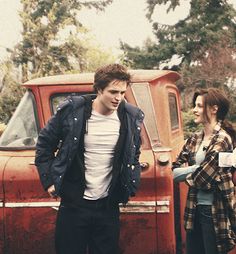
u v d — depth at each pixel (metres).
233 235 3.95
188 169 4.04
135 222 4.44
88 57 26.44
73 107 3.67
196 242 4.14
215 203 3.95
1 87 22.83
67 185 3.74
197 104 4.15
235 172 4.02
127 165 3.70
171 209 4.43
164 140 4.53
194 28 27.64
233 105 23.73
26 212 4.55
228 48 25.11
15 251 4.59
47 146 3.76
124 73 3.61
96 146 3.70
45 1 30.98
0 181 4.57
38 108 4.66
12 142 4.71
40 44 25.34
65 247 3.79
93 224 3.78
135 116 3.75
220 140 3.95
